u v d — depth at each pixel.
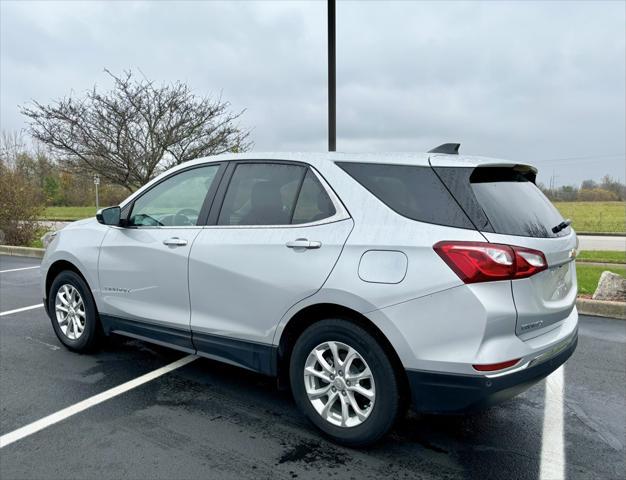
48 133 10.59
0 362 4.20
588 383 3.90
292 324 3.00
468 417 3.29
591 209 32.72
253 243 3.11
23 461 2.66
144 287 3.75
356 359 2.78
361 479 2.54
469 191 2.57
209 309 3.35
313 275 2.81
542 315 2.58
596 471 2.65
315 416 2.94
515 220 2.60
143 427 3.07
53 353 4.44
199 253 3.37
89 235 4.21
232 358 3.29
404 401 2.70
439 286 2.46
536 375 2.55
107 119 10.49
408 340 2.53
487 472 2.62
